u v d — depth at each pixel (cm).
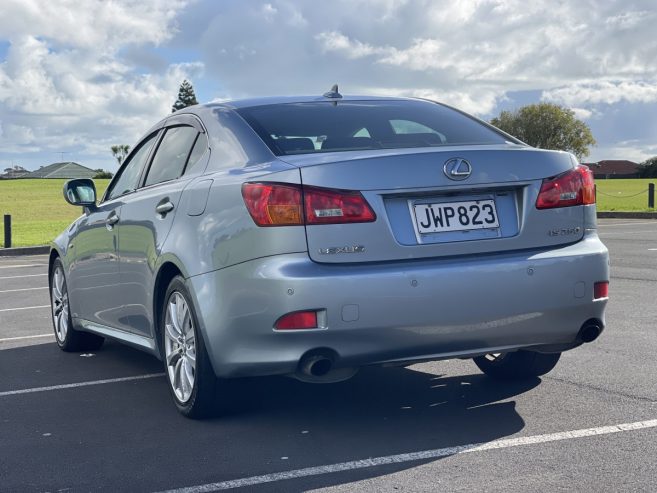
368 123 477
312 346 396
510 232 427
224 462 392
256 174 419
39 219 3925
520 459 379
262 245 404
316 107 495
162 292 498
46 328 829
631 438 405
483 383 531
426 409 473
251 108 493
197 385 449
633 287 973
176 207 479
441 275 405
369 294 396
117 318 577
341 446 411
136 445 424
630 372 548
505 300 416
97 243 598
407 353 408
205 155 485
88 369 621
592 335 451
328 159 410
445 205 417
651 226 2217
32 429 460
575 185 443
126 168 604
